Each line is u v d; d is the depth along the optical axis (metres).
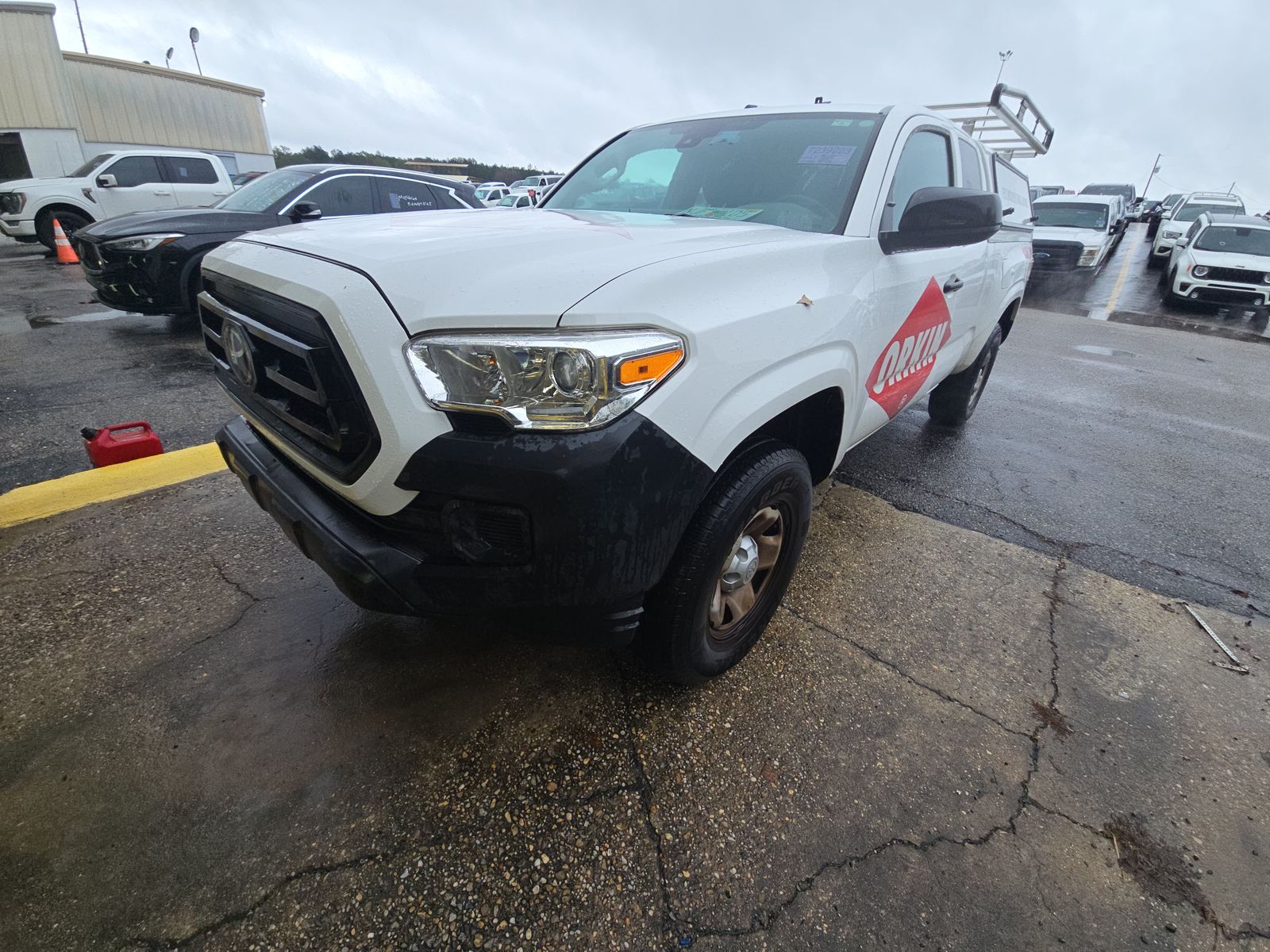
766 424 2.09
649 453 1.47
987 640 2.52
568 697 2.11
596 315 1.40
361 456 1.50
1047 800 1.87
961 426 4.99
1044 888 1.63
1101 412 5.66
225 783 1.77
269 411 1.89
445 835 1.67
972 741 2.05
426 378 1.41
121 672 2.13
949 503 3.68
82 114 18.33
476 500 1.44
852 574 2.90
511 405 1.39
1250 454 4.77
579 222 2.21
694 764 1.90
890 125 2.66
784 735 2.02
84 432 3.49
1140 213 32.81
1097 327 10.23
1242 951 1.52
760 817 1.76
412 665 2.20
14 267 11.07
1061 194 16.84
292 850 1.62
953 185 3.29
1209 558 3.25
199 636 2.30
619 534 1.47
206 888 1.53
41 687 2.05
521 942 1.46
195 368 5.41
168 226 6.05
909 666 2.36
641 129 3.38
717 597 2.02
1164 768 1.99
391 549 1.56
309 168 7.01
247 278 1.77
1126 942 1.52
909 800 1.84
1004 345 8.41
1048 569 3.05
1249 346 9.44
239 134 22.83
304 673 2.15
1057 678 2.34
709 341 1.58
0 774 1.77
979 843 1.73
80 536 2.86
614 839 1.69
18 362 5.44
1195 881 1.67
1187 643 2.58
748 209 2.57
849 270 2.20
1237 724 2.18
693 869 1.63
